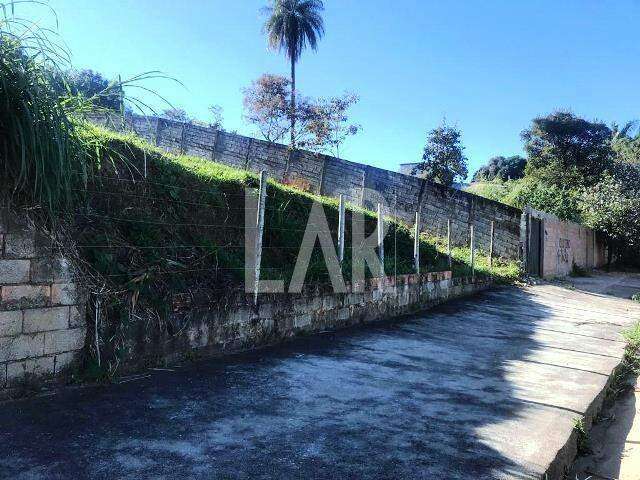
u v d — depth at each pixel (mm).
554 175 33406
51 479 2496
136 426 3195
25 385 3520
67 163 3580
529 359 5840
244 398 3857
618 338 7656
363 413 3715
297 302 6125
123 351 4094
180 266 4867
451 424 3600
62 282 3730
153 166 5387
